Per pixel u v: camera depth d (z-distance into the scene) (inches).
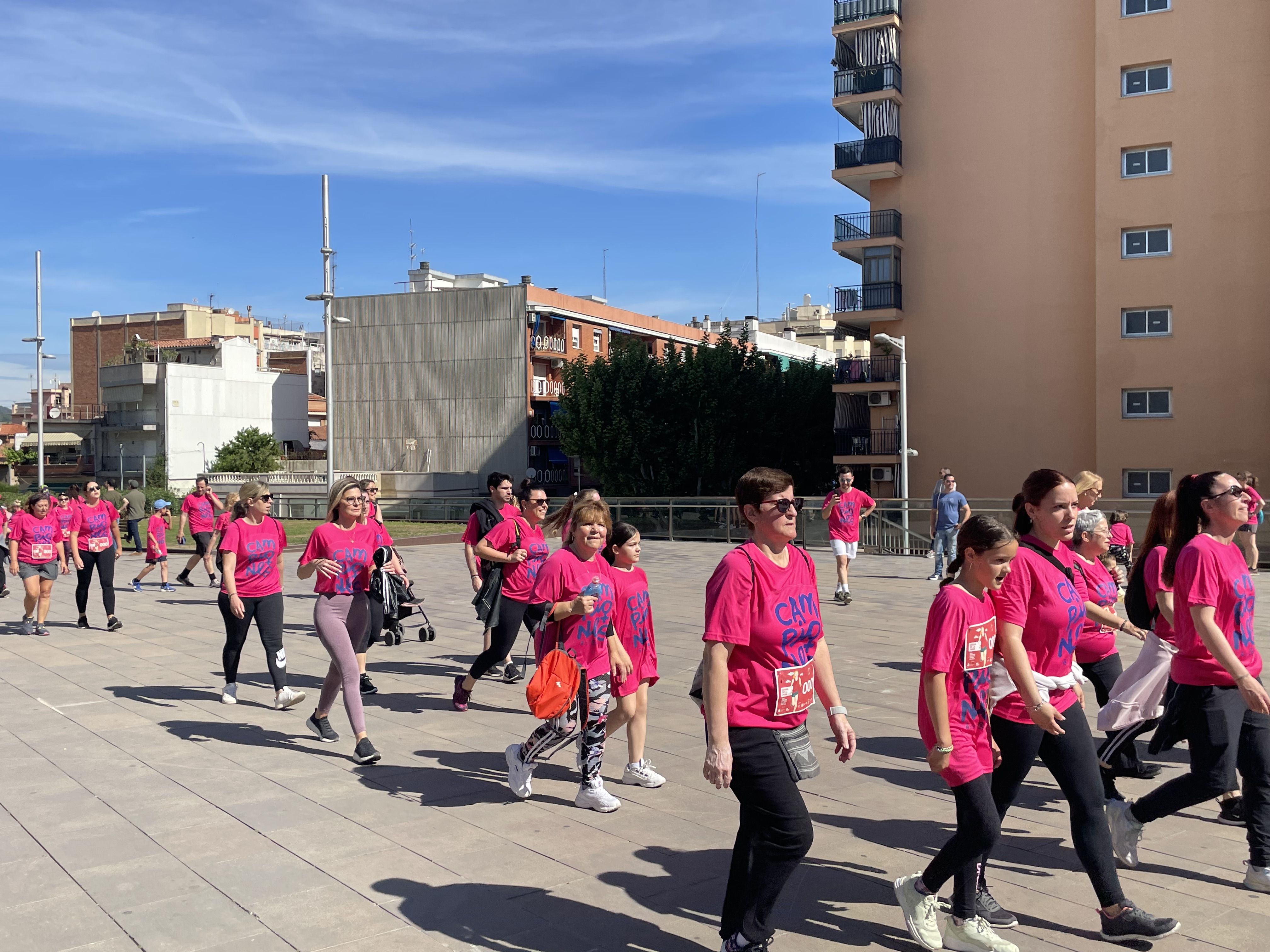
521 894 188.9
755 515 155.3
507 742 298.4
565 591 240.5
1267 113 1231.5
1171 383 1279.5
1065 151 1374.3
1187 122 1267.2
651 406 1888.5
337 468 2384.4
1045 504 174.7
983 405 1419.8
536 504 335.3
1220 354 1257.4
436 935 172.2
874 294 1454.2
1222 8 1247.5
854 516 591.5
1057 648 171.8
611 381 1925.4
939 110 1440.7
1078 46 1365.7
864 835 219.3
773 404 1907.0
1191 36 1261.1
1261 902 182.7
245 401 2812.5
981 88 1417.3
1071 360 1375.5
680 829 224.4
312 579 793.6
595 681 239.3
